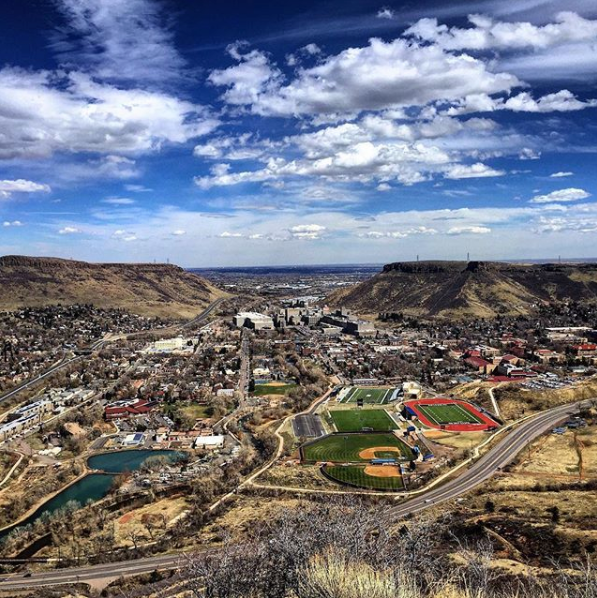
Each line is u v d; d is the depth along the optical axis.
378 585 14.92
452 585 17.16
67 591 62.84
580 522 64.50
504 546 53.88
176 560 67.62
